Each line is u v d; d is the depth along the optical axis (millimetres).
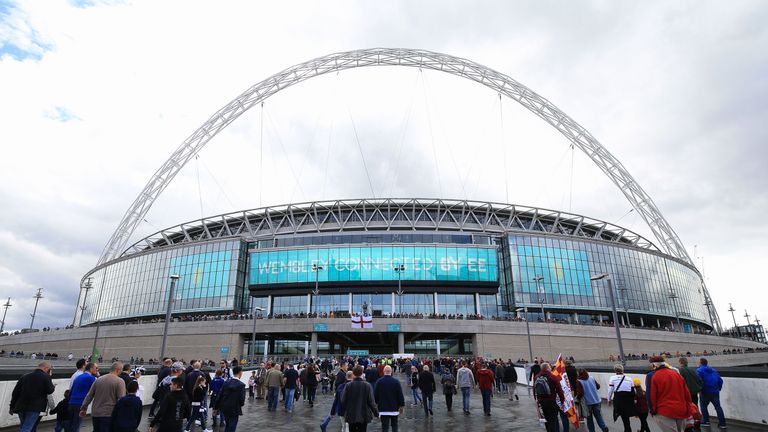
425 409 18938
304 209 96875
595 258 90125
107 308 98438
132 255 97938
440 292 83375
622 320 90500
